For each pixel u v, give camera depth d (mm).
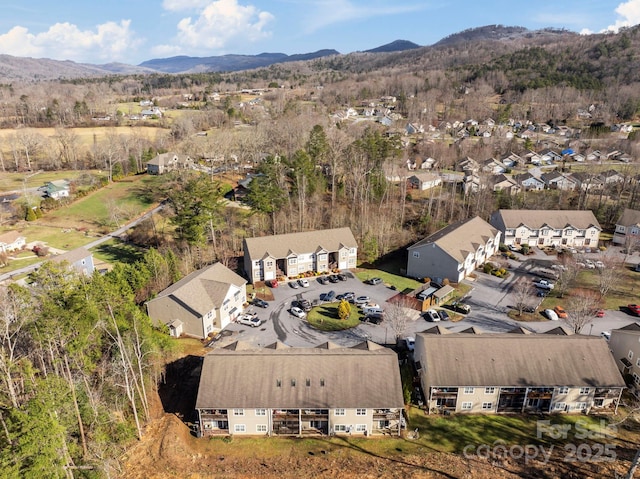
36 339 34906
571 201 100812
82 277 40469
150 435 40062
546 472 36469
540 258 81062
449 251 69312
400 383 40938
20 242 81750
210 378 41281
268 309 62062
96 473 33719
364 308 61125
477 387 42250
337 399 39875
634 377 46938
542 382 42094
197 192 70312
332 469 36750
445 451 38625
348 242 75562
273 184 83875
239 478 35969
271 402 39688
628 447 39062
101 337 42156
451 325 57656
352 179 98062
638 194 100375
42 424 28453
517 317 60000
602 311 60469
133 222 93312
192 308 54344
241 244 80062
